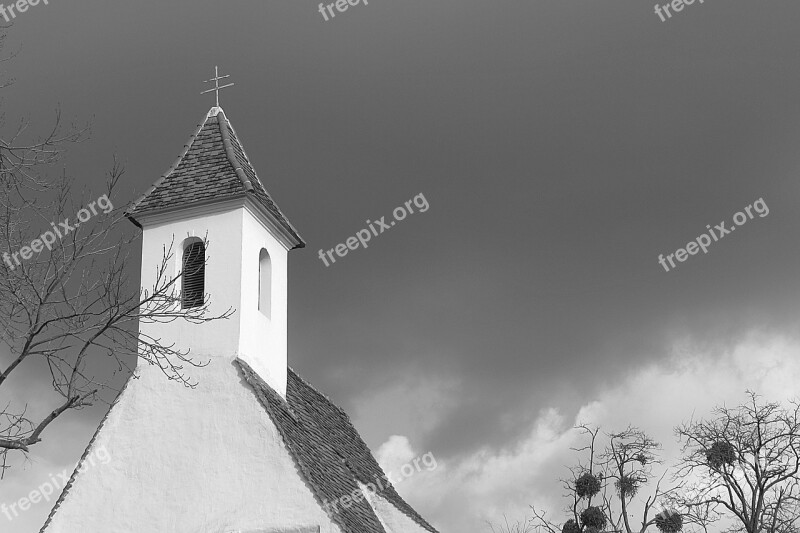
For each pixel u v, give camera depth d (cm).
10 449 1866
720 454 3102
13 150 1928
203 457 2730
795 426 3169
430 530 3198
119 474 2761
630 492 3164
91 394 1927
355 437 3522
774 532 3144
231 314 2884
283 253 3209
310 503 2614
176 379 2820
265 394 2823
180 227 3017
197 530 2647
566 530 2892
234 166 3094
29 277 1892
